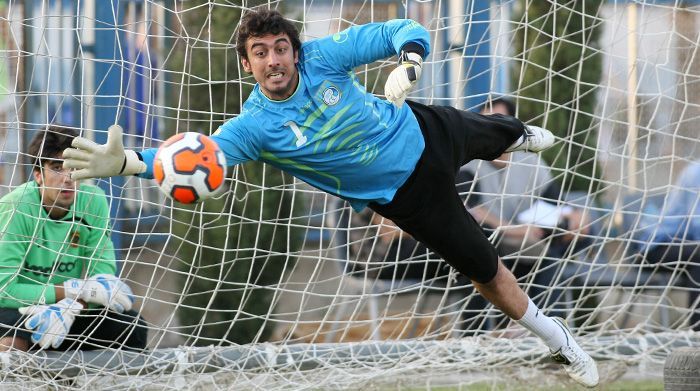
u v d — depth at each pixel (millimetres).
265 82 16141
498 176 26891
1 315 21609
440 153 17406
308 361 23547
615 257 28188
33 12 29625
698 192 24797
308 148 16547
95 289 21578
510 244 27172
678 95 32219
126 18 29250
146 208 31562
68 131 20906
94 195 21859
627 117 30859
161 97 29984
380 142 16859
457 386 26438
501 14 25016
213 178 15031
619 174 31203
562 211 27047
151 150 15594
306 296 34500
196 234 29359
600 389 25672
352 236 28797
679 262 25234
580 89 30078
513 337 27766
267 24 15898
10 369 21453
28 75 29469
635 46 28219
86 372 22141
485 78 30906
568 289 27188
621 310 25781
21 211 21281
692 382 19828
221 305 30391
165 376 22641
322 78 16375
